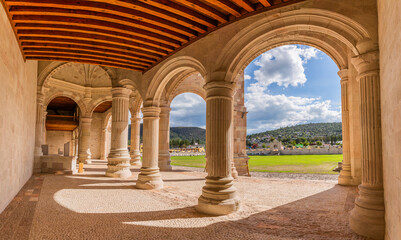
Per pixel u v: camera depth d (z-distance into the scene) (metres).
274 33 5.51
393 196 3.22
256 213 5.56
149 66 8.98
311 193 7.83
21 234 4.14
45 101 16.78
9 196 6.14
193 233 4.28
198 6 5.19
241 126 15.63
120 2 4.93
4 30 4.93
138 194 7.64
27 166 9.80
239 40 5.73
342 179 9.44
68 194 7.48
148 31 6.47
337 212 5.63
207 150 6.06
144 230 4.42
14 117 6.38
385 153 3.80
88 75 18.81
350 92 9.47
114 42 6.94
